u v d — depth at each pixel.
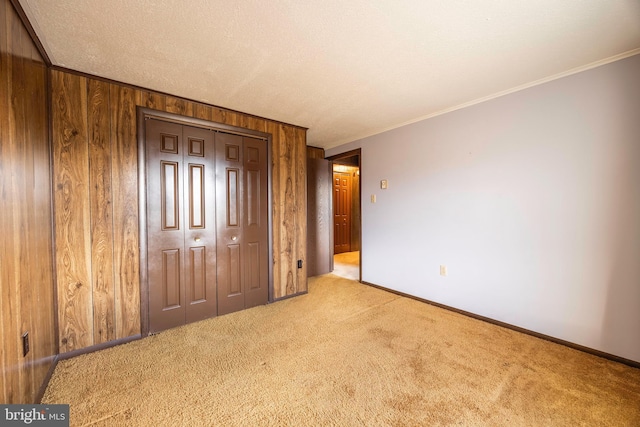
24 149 1.46
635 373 1.82
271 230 3.23
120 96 2.27
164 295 2.50
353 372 1.85
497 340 2.29
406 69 2.11
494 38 1.73
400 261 3.50
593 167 2.05
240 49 1.83
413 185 3.32
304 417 1.45
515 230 2.47
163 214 2.49
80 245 2.09
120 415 1.46
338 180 6.62
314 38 1.72
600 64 2.00
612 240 1.99
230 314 2.88
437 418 1.44
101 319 2.18
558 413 1.47
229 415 1.46
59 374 1.83
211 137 2.78
